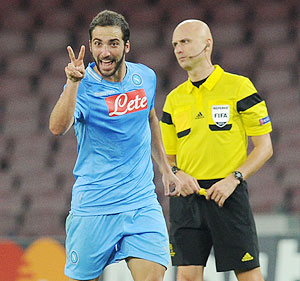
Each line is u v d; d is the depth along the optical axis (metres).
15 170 41.34
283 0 47.31
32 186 40.19
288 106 42.09
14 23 49.19
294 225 21.97
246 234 17.36
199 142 17.61
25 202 39.44
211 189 17.06
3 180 40.84
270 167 38.66
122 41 14.22
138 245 14.52
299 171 38.22
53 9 49.53
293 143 39.88
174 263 17.95
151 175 15.19
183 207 17.80
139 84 15.04
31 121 44.28
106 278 22.45
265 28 46.56
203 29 17.56
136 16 48.47
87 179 14.83
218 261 17.56
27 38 48.59
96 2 49.22
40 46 48.03
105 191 14.71
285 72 44.06
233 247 17.39
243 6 47.66
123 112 14.63
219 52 45.88
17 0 50.03
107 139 14.65
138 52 46.81
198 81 17.66
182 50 17.44
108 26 14.08
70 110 13.50
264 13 47.16
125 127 14.66
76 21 48.97
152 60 46.12
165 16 48.31
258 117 17.31
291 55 44.94
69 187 39.97
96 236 14.76
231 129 17.44
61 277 23.06
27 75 46.81
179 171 17.86
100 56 14.13
